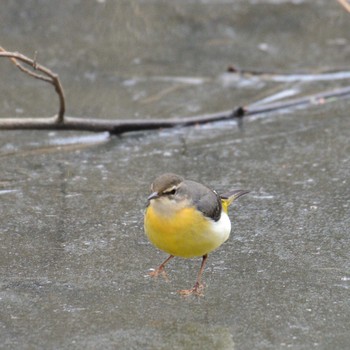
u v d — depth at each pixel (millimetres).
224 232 9352
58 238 11086
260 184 12812
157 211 9008
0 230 11297
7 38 18859
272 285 9828
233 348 8500
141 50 18703
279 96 16562
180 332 8812
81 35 19266
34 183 12875
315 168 13383
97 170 13383
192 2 21156
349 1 18953
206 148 14281
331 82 17203
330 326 8898
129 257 10578
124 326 8930
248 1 21203
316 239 11031
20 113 15523
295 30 19766
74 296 9586
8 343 8555
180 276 10094
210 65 17969
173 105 16125
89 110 15773
